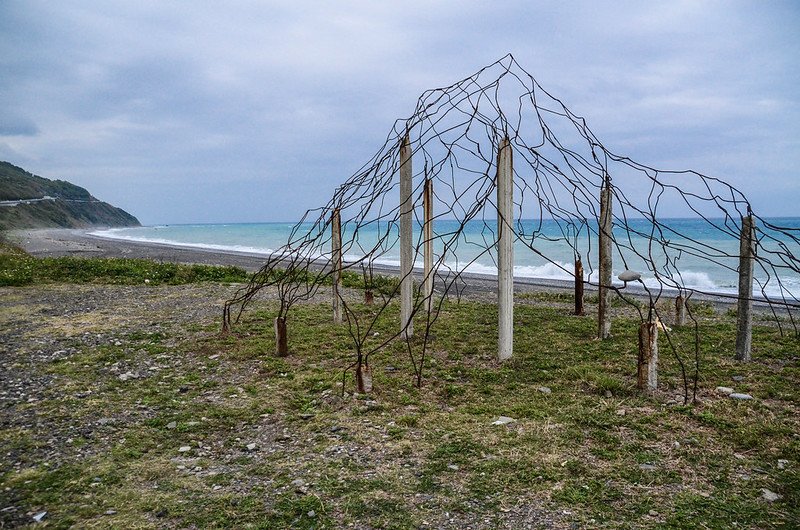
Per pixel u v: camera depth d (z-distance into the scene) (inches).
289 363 274.7
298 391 232.2
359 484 151.6
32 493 148.4
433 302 454.3
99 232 3388.3
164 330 351.3
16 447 178.7
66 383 245.1
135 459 170.6
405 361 273.1
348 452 172.7
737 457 162.9
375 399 219.9
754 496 141.6
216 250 1503.4
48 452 175.2
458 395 223.3
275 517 136.1
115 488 151.6
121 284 574.6
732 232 259.1
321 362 276.2
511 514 135.9
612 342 300.5
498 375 245.9
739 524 129.3
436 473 157.1
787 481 147.9
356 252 1393.9
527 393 222.4
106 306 441.1
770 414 193.5
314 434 187.9
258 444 181.3
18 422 199.6
